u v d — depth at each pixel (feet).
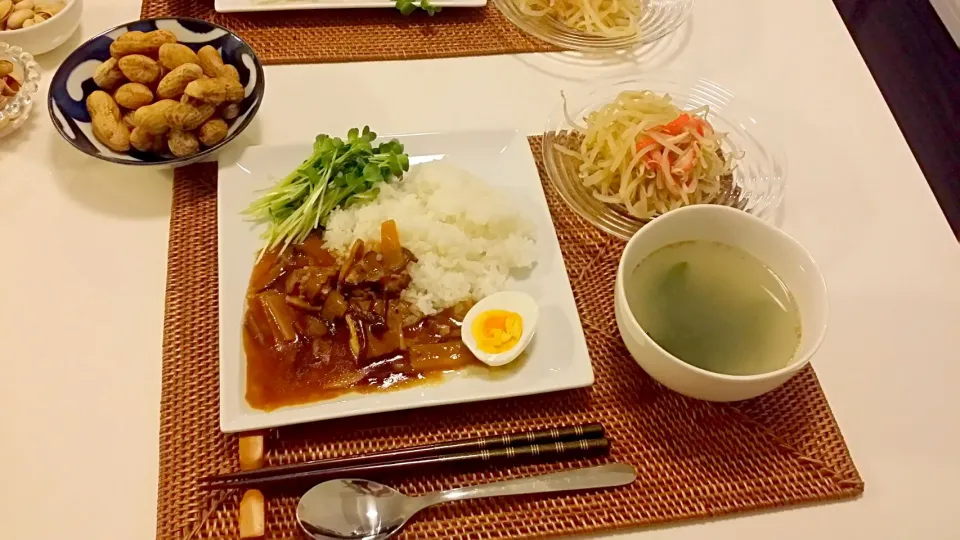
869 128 2.15
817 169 2.03
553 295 1.69
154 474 1.46
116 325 1.62
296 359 1.55
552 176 1.94
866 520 1.51
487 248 1.73
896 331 1.77
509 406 1.57
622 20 2.27
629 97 1.96
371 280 1.65
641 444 1.55
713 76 2.22
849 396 1.66
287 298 1.63
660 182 1.86
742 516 1.49
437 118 2.03
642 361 1.50
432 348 1.59
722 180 1.95
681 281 1.60
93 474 1.44
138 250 1.73
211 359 1.57
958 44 3.59
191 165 1.84
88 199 1.80
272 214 1.72
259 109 1.98
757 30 2.36
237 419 1.44
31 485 1.42
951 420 1.65
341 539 1.37
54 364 1.55
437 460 1.45
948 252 1.91
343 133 1.97
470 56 2.17
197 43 1.93
